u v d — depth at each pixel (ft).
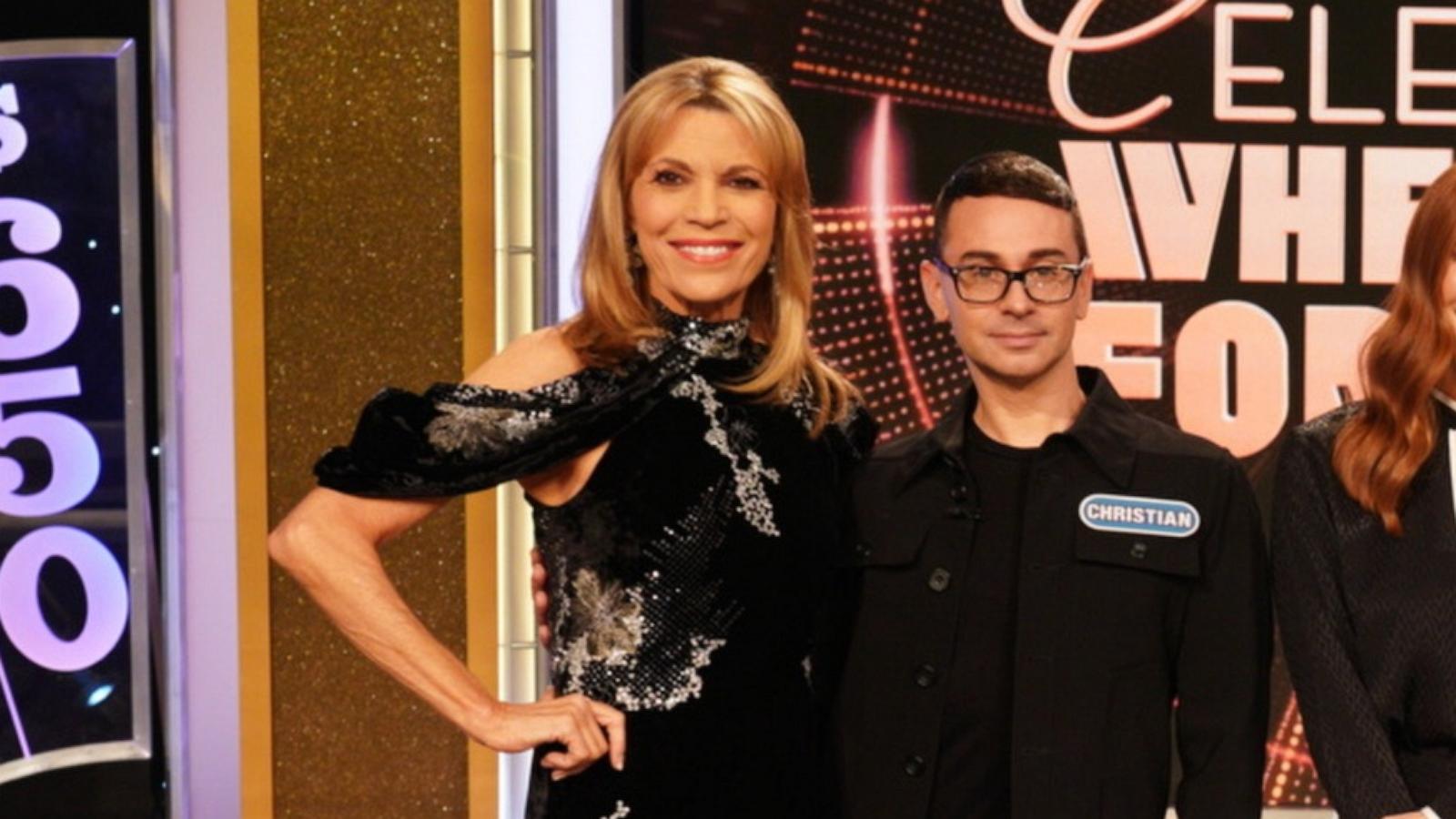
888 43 10.18
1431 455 6.45
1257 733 6.48
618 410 6.06
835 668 6.77
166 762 9.81
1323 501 6.60
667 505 6.08
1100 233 10.29
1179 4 10.23
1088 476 6.55
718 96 6.26
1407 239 6.54
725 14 10.12
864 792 6.57
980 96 10.22
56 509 9.75
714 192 6.21
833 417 6.65
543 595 6.63
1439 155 10.25
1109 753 6.37
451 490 5.90
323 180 9.75
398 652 5.84
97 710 9.82
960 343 6.67
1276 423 10.34
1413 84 10.24
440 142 9.80
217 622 9.96
